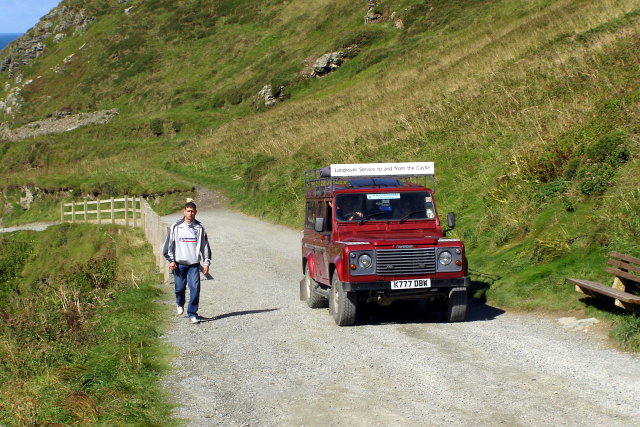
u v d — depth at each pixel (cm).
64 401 637
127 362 799
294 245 2141
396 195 1089
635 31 2269
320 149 3219
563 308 1001
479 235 1519
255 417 608
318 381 711
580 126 1691
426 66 4306
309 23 7825
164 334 995
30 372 786
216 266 1811
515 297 1105
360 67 5625
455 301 977
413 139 2566
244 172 3634
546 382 664
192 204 1088
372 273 949
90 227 3341
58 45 10612
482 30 4609
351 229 1057
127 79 8238
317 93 5566
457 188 1902
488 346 827
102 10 10900
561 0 4228
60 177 4703
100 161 5378
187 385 723
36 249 3412
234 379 739
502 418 567
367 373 729
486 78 2870
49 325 983
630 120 1553
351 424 573
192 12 9369
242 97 6594
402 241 959
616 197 1235
